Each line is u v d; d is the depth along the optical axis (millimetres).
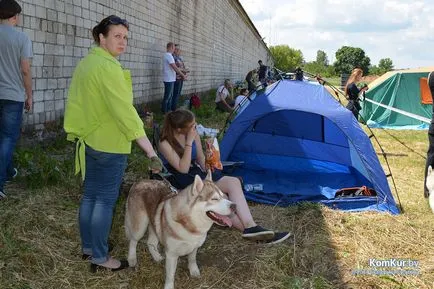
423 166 7816
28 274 3279
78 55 7531
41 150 6137
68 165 5324
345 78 32312
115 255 3744
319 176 6289
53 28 6680
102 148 3053
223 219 3020
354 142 5387
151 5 11430
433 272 3754
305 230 4488
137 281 3369
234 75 32438
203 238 3188
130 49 10031
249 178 6074
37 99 6402
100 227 3242
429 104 12820
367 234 4469
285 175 6273
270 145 6930
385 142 10359
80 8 7480
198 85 18812
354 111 9859
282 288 3426
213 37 22125
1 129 4426
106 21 2988
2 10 4289
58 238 3844
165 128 4035
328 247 4148
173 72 11180
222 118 12430
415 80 12875
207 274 3545
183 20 15242
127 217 3492
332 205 5180
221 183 4145
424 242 4355
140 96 10961
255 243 4117
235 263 3787
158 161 2959
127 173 5688
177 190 3893
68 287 3215
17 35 4367
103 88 2900
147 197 3408
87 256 3482
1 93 4359
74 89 3033
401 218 4941
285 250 3951
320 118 6789
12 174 4820
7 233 3668
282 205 5199
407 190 6211
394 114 13094
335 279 3598
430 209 5309
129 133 2939
